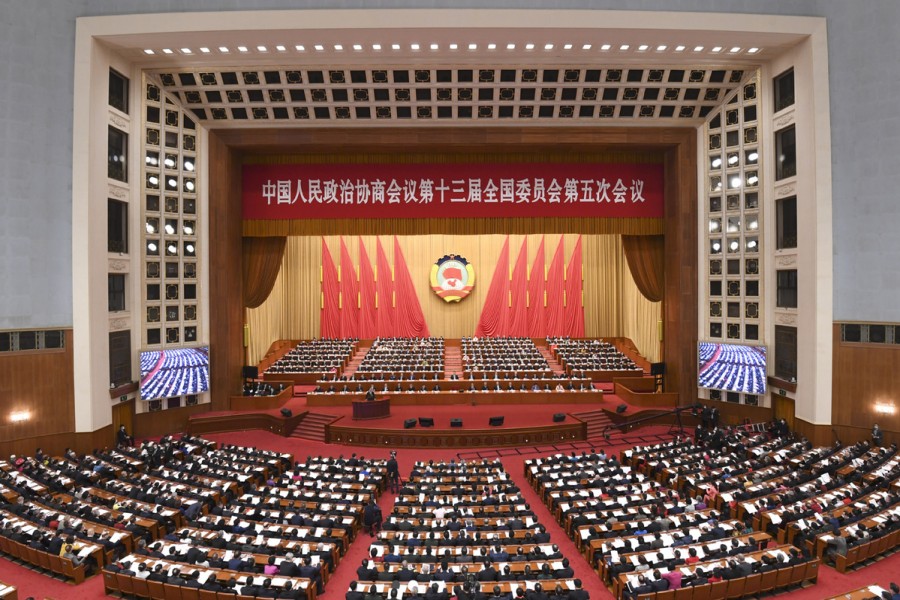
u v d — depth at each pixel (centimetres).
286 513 1315
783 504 1315
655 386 2623
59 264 1897
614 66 2148
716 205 2403
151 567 1041
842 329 1922
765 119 2192
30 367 1858
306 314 3778
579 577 1138
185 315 2388
